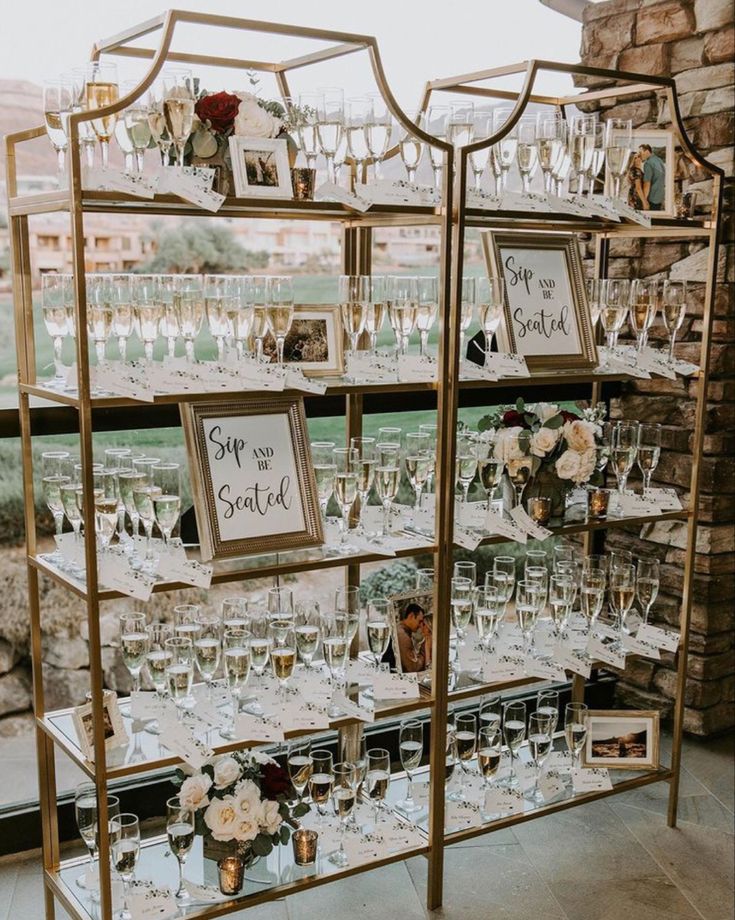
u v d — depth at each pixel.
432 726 2.61
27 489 2.40
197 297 2.19
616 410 3.69
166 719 2.29
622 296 2.83
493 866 2.87
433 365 2.51
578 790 2.90
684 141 2.76
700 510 3.44
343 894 2.72
